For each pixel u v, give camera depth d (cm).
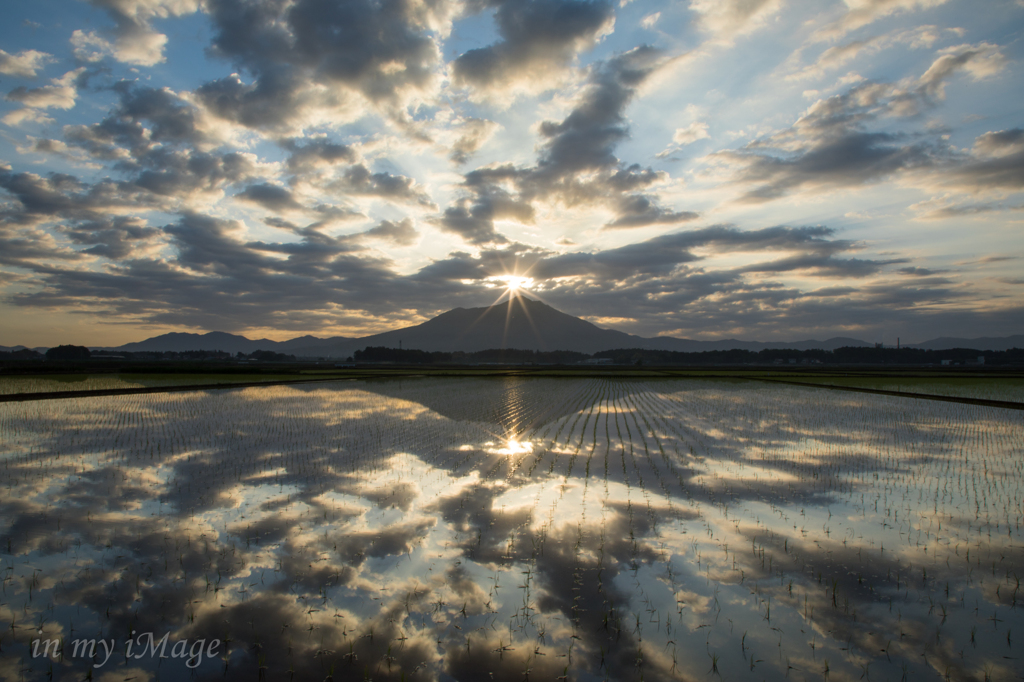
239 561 791
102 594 689
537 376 6606
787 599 684
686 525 952
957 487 1217
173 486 1202
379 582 727
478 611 652
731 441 1822
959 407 2961
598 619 635
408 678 524
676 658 558
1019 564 789
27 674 527
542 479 1279
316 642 586
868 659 557
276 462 1457
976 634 603
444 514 1009
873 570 768
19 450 1619
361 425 2186
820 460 1506
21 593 691
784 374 6981
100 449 1636
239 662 550
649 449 1670
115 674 529
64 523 951
